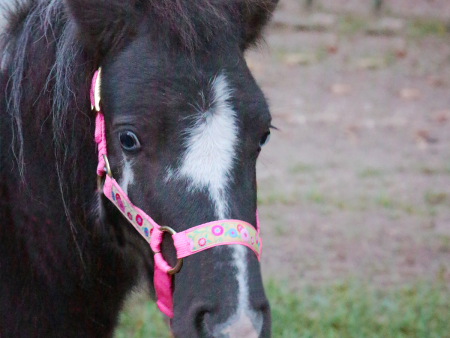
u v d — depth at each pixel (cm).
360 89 1206
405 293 571
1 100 299
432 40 1473
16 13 306
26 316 298
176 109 238
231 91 243
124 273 316
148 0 254
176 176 238
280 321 505
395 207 759
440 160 912
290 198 767
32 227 295
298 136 991
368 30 1512
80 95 279
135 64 246
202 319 231
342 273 608
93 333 317
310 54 1381
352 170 869
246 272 230
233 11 265
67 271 301
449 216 741
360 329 508
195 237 233
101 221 290
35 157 293
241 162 241
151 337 484
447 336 507
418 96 1173
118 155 257
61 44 282
